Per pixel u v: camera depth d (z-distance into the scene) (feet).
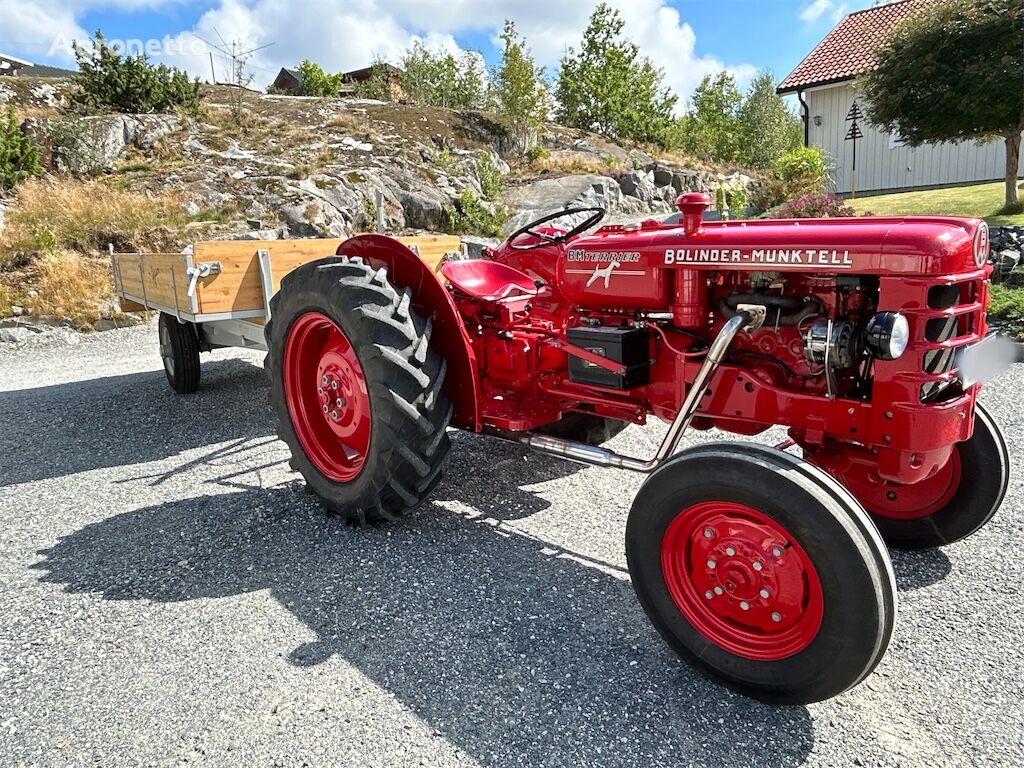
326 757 6.25
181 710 6.91
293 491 12.25
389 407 9.46
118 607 8.76
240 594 8.98
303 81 96.32
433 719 6.68
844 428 7.53
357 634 8.05
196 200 40.09
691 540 7.18
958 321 7.30
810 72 62.95
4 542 10.62
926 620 8.04
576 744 6.34
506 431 10.52
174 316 17.22
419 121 64.13
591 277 9.64
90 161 43.45
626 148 75.36
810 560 6.22
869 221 7.61
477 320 11.82
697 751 6.24
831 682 6.29
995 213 33.42
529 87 67.31
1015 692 6.84
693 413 8.32
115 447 14.97
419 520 10.95
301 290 10.53
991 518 9.48
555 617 8.30
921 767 5.98
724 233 8.33
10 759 6.33
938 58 31.81
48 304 29.78
